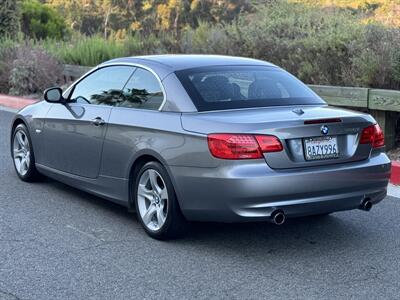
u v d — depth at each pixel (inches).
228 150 206.2
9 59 729.0
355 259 218.2
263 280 199.5
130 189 245.9
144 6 1368.1
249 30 531.8
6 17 868.0
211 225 254.4
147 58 259.8
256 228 251.9
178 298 185.9
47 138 295.6
